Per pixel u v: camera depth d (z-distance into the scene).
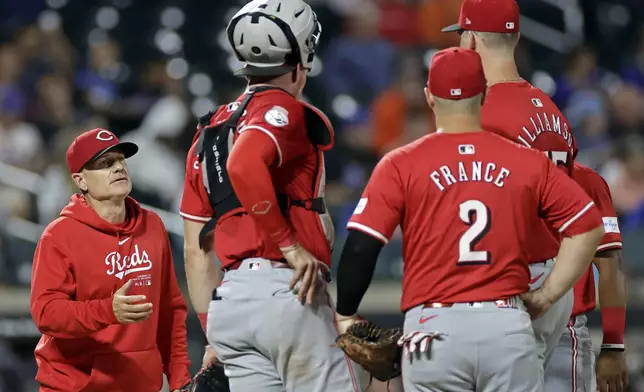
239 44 17.34
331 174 43.44
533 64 51.09
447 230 15.89
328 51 49.41
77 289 18.94
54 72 48.19
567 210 15.95
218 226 17.48
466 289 15.84
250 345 17.22
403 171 16.00
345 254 16.09
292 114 16.80
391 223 15.99
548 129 17.98
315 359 16.94
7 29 51.47
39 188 39.34
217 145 17.45
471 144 16.08
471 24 18.17
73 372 19.17
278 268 16.97
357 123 46.09
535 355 16.03
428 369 15.96
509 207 15.90
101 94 46.50
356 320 16.89
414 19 49.69
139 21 51.44
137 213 19.61
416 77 45.97
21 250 37.50
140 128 43.31
